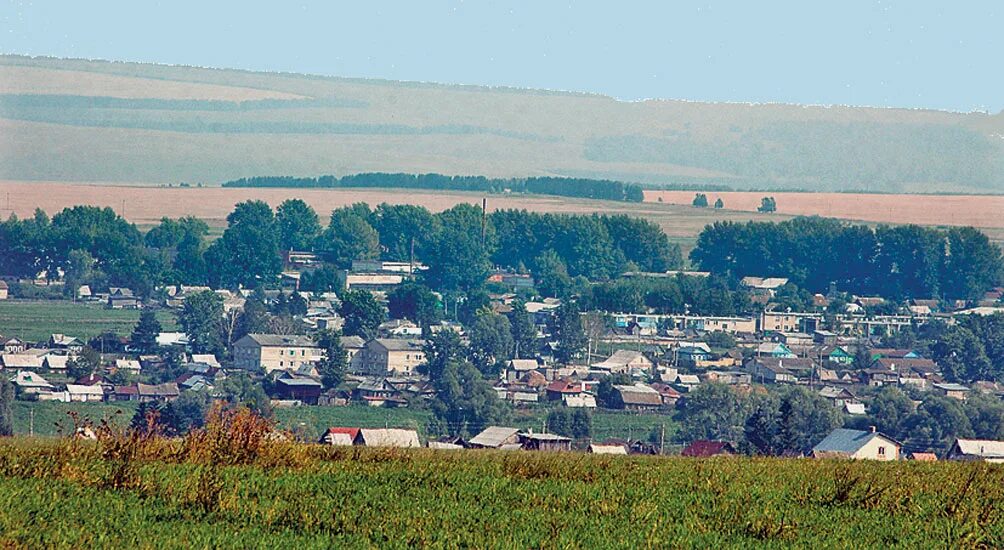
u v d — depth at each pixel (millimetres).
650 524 59906
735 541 57594
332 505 60156
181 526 54250
